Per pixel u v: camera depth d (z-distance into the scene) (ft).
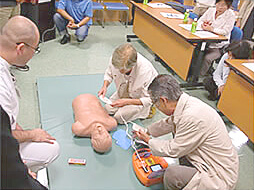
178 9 15.39
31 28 4.59
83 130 6.64
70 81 9.36
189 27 10.78
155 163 6.18
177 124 5.28
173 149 5.37
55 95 8.47
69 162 6.04
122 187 5.69
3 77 4.65
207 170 5.33
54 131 6.95
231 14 10.67
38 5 12.16
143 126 7.63
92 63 11.82
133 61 6.24
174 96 5.07
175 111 5.21
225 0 10.51
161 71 11.84
